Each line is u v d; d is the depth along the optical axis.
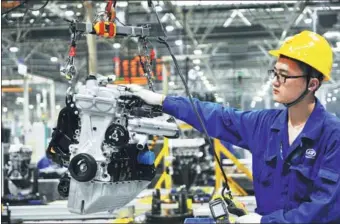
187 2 10.18
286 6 10.78
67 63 2.07
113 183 2.00
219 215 1.85
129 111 2.05
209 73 18.16
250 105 20.25
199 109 2.22
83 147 1.95
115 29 2.11
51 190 7.13
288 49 1.88
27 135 10.60
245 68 18.45
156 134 2.11
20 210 5.79
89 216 5.57
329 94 7.43
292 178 1.91
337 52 10.61
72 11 10.61
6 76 14.88
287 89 1.88
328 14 10.62
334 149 1.84
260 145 2.09
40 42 13.31
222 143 6.68
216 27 13.48
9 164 6.47
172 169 6.77
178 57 13.27
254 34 13.98
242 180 7.10
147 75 2.26
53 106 15.42
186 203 5.11
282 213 1.76
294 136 1.96
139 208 5.85
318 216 1.73
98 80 2.05
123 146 1.96
